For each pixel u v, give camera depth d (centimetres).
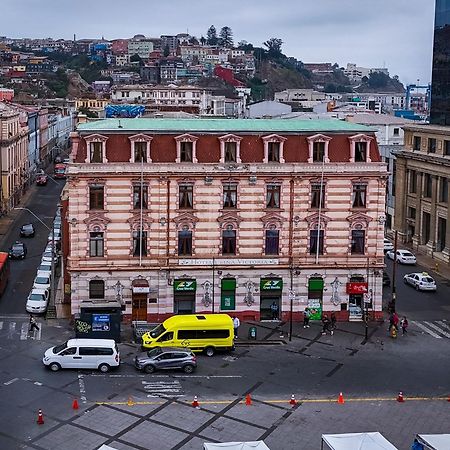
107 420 5131
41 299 7800
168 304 7481
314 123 7925
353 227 7638
